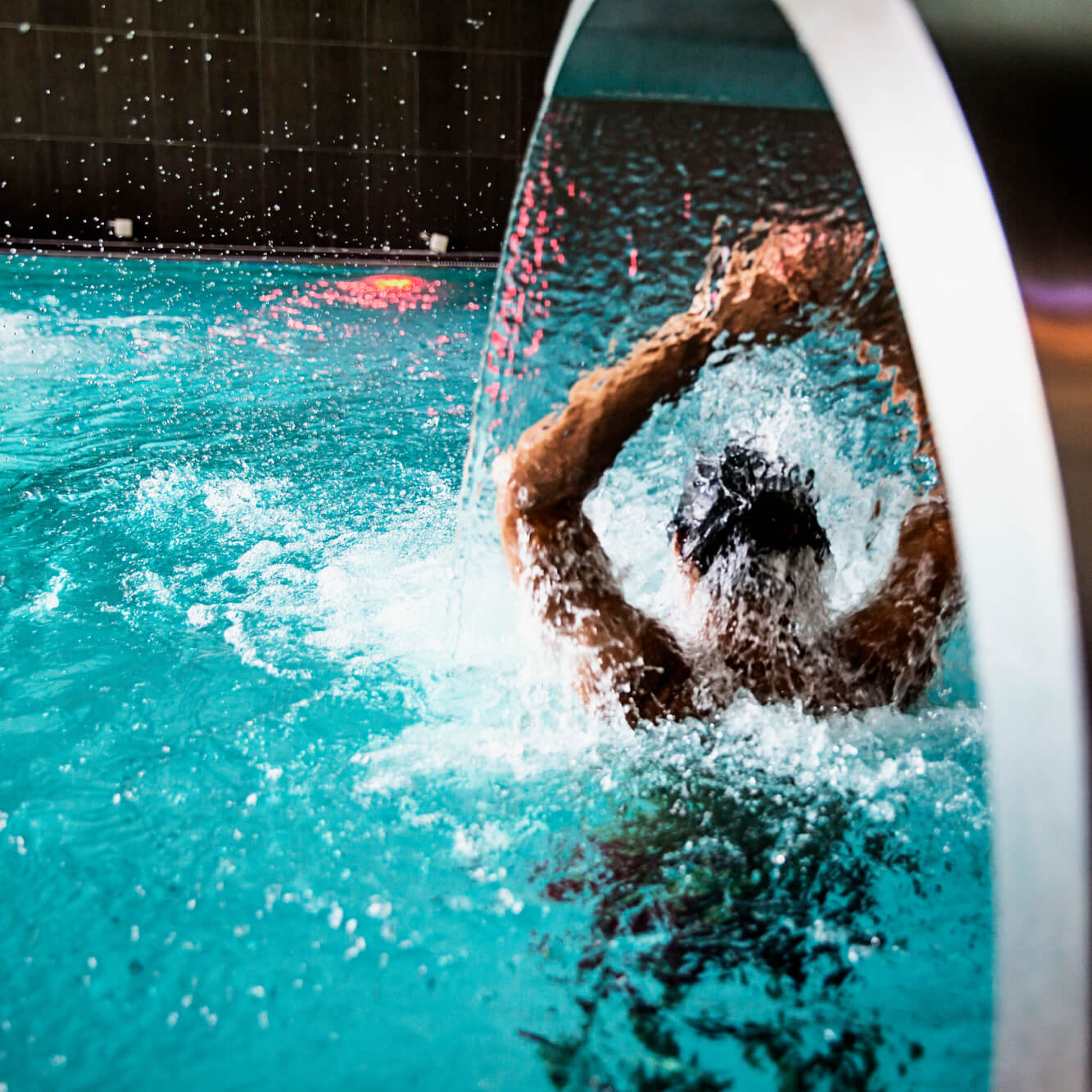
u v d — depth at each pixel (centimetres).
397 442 418
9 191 938
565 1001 133
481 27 952
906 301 66
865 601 177
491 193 995
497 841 163
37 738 195
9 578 270
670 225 152
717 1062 123
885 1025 128
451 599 205
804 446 193
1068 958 55
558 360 164
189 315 698
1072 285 61
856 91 70
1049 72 67
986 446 60
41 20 908
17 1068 122
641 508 223
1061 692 56
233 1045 126
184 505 330
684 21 113
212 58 932
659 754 172
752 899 149
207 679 217
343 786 179
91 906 151
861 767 172
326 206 979
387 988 136
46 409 450
